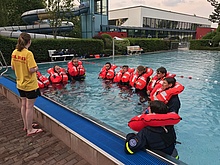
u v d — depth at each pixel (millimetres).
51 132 3447
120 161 2188
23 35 2982
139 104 5273
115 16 45719
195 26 57938
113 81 7566
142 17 41094
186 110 5047
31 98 3180
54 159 2709
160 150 2342
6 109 4551
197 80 8641
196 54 21953
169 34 45094
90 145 2541
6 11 22891
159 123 2254
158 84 4918
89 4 22969
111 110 4887
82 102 5418
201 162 2955
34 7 27875
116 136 2744
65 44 14703
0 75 6918
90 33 23891
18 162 2633
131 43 21969
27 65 2975
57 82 7188
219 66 12953
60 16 19281
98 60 15359
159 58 17547
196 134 3807
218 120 4453
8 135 3352
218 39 28188
